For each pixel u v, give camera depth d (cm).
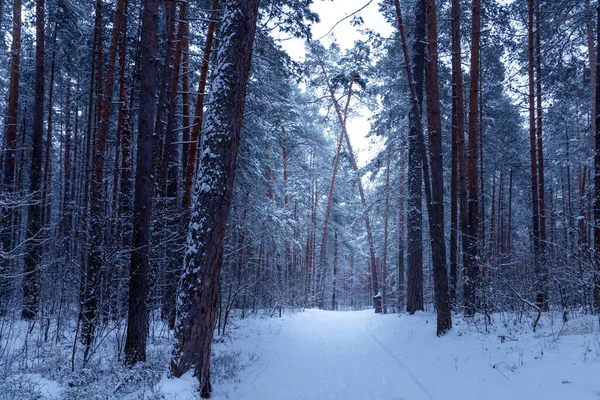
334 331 1357
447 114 1719
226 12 658
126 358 736
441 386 594
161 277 1080
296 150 2762
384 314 1683
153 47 806
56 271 962
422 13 1445
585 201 1078
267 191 1889
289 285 2230
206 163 629
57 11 1728
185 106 1311
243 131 1362
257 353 965
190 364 582
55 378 645
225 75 638
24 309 1146
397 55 1717
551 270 930
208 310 604
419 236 1406
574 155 2130
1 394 527
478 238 1003
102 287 778
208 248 607
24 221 1794
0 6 1461
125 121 1049
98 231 790
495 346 695
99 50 1138
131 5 1366
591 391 412
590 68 1505
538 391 463
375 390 638
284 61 1447
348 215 3372
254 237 1434
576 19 1380
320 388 675
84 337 780
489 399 499
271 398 621
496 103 2303
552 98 1681
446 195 1919
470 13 1437
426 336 934
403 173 2081
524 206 2914
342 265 4591
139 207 783
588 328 686
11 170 1284
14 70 1322
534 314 968
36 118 1372
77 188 2323
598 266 814
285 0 1297
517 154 2319
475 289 965
